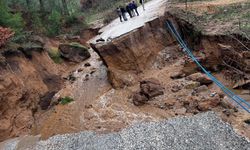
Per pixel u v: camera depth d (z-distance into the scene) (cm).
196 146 1487
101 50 2483
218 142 1493
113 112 2109
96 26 4259
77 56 3259
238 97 1938
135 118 1975
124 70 2517
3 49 2453
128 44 2531
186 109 1948
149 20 2772
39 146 1831
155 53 2689
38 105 2409
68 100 2427
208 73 2262
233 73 2125
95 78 2731
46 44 3288
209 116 1750
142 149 1547
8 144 1912
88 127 1984
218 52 2280
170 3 3228
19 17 3058
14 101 2173
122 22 3288
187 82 2233
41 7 4028
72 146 1750
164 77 2394
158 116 1942
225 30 2320
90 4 5841
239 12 2578
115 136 1758
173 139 1583
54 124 2125
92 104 2281
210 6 2814
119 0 5362
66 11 4519
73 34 3947
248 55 2047
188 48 2678
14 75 2327
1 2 2897
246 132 1571
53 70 2886
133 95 2234
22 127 2105
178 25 2780
